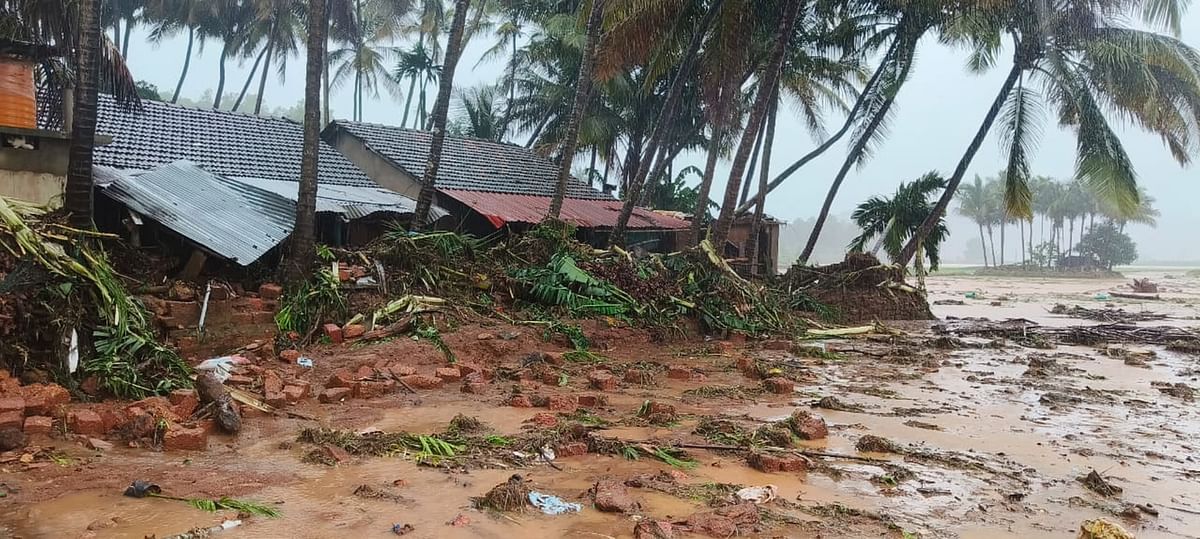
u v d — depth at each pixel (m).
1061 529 5.28
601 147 30.08
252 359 9.67
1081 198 79.62
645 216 24.59
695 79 24.78
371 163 22.44
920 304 22.78
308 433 6.77
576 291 15.20
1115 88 21.41
